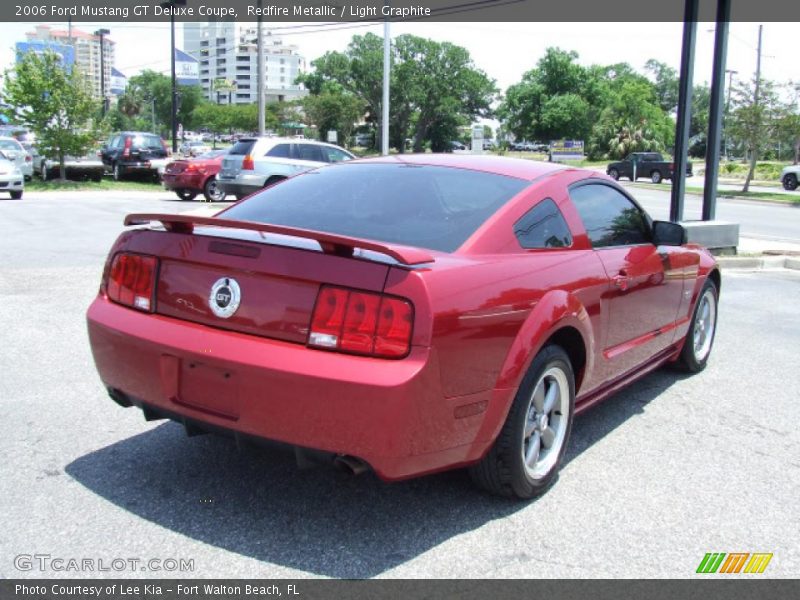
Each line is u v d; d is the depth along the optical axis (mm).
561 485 3934
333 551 3182
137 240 3559
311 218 3822
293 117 105000
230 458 4074
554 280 3699
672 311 5262
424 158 4406
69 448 4137
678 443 4582
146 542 3197
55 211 16891
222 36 131625
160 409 3367
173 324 3318
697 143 97125
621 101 78125
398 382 2877
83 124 26375
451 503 3660
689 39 11406
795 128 35844
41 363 5613
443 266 3148
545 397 3770
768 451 4488
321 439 2986
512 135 106312
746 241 15172
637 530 3469
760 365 6375
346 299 2973
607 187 4711
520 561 3162
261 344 3070
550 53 97875
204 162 21234
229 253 3221
